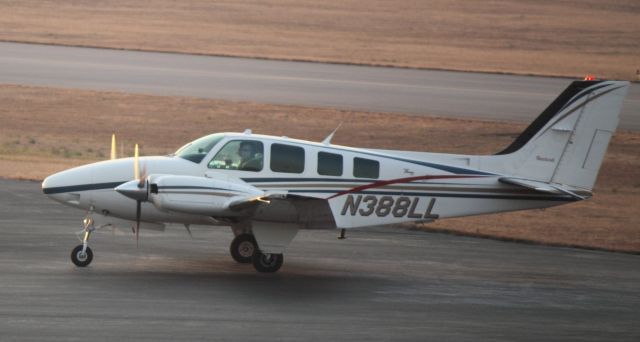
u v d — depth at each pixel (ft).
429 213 211.41
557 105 217.36
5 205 274.98
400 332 159.43
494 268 223.30
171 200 189.26
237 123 532.73
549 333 164.55
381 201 208.44
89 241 228.43
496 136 522.47
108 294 175.52
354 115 564.71
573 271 225.15
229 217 199.82
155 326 155.02
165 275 195.62
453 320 170.19
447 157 215.10
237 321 161.07
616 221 316.40
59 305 165.48
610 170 448.24
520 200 215.10
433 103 621.72
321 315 168.35
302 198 185.57
